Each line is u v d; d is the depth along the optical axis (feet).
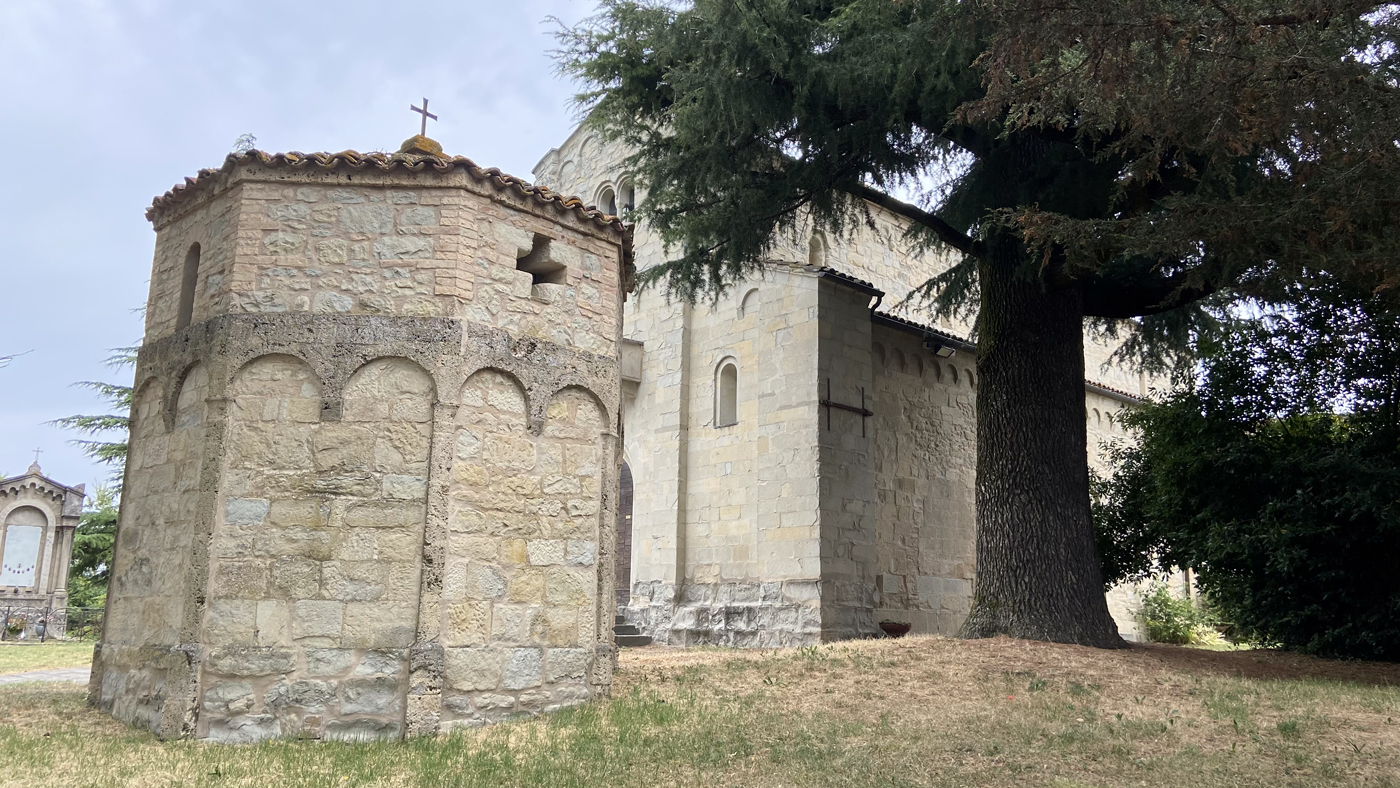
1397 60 26.16
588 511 32.14
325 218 29.63
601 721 28.50
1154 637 77.25
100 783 21.77
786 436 57.93
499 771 23.15
